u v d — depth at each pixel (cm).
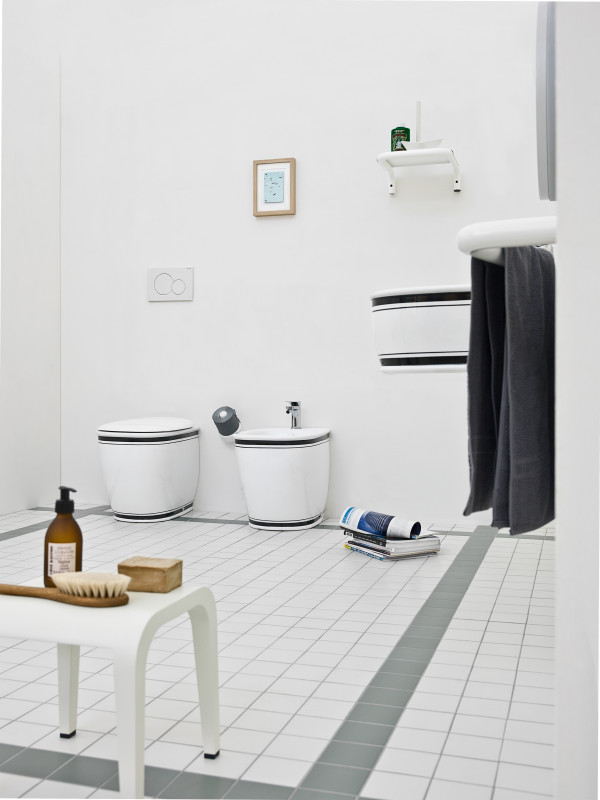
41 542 361
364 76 411
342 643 231
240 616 255
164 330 448
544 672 208
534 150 388
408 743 170
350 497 418
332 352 419
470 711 185
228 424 423
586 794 99
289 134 423
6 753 167
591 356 99
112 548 349
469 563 324
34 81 442
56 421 466
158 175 446
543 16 124
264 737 174
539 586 289
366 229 412
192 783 155
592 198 97
